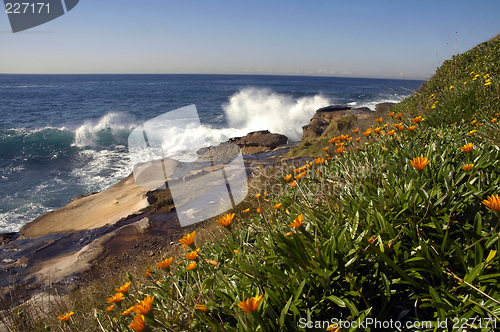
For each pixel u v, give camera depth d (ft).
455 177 6.03
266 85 307.99
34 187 43.65
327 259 4.71
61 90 237.04
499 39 23.62
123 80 449.06
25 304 13.79
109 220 29.43
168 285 6.52
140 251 23.32
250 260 5.78
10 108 134.31
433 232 5.09
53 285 19.77
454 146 7.63
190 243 5.41
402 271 4.33
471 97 13.16
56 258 24.04
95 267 21.72
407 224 5.20
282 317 4.02
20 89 249.34
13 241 27.73
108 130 76.02
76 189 42.70
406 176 6.17
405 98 23.53
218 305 4.80
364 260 4.80
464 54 24.72
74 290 18.66
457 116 12.59
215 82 375.86
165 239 24.76
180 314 4.95
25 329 11.56
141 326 3.78
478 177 5.74
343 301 4.24
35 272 21.93
